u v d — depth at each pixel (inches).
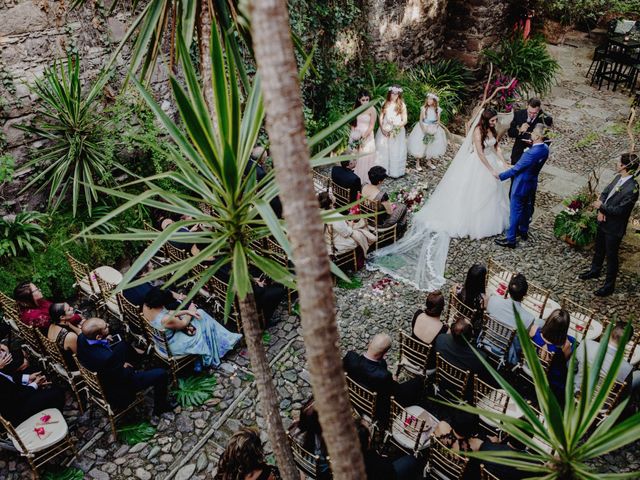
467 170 282.4
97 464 177.9
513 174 265.9
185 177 103.7
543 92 463.8
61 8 241.1
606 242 244.4
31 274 233.9
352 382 175.2
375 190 268.8
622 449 185.5
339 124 102.3
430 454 163.3
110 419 181.5
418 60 444.8
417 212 305.0
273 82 55.3
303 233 59.9
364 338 227.9
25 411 174.1
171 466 177.6
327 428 68.6
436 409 196.4
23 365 183.6
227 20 142.5
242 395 201.9
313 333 63.5
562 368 182.1
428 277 261.1
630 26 503.8
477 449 155.5
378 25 394.3
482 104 291.4
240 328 219.6
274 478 138.3
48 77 233.5
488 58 456.4
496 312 197.3
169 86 289.0
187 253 239.5
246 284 92.8
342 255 253.9
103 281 220.1
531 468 104.8
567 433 104.7
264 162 290.8
